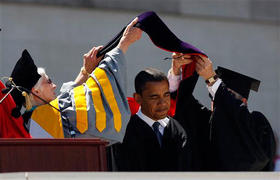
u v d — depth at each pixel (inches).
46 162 573.3
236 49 1679.4
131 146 754.8
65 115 725.9
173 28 1635.1
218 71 842.2
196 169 775.1
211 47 1662.2
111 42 799.1
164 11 1633.9
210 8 1668.3
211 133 775.7
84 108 721.0
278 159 1189.7
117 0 1587.1
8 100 717.3
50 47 1513.3
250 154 767.1
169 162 754.2
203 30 1658.5
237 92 836.0
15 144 565.0
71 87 808.3
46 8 1525.6
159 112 754.8
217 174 509.7
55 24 1526.8
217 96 772.0
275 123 1673.2
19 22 1498.5
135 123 767.1
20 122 713.6
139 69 1562.5
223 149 765.9
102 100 726.5
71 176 475.5
